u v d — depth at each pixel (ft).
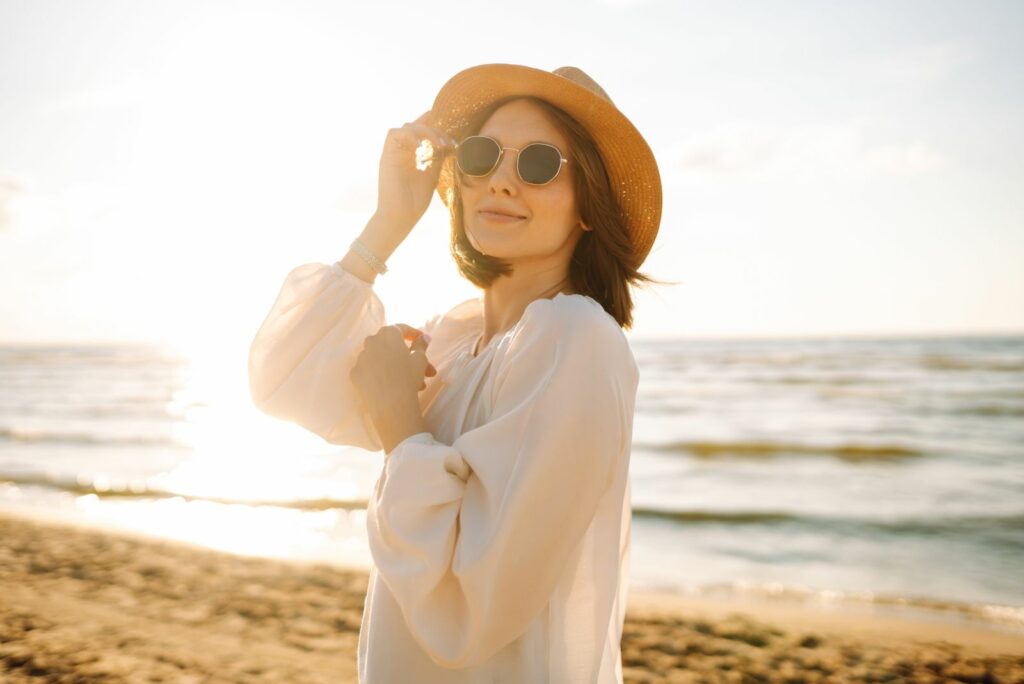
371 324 5.34
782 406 100.58
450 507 4.22
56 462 64.18
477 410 4.70
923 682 17.74
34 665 15.14
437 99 5.55
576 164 5.02
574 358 4.22
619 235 5.18
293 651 17.67
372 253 5.37
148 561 26.48
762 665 18.66
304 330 5.21
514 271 5.16
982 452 64.95
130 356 304.30
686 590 27.66
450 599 4.17
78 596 21.29
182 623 19.33
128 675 14.97
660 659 18.98
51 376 203.31
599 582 4.51
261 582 24.22
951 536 37.60
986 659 19.31
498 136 5.02
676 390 123.65
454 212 5.49
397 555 4.23
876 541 36.86
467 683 4.43
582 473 4.17
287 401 5.17
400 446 4.41
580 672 4.45
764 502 46.65
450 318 5.92
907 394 107.76
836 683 17.56
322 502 46.06
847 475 56.59
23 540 29.66
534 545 4.10
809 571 31.58
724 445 71.10
